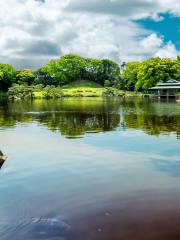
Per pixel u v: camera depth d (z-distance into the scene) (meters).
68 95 138.12
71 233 9.11
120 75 189.38
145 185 13.06
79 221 9.79
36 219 9.95
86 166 16.09
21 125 32.53
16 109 57.41
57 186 13.02
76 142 22.38
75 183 13.40
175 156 18.14
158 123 33.41
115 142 22.30
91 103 79.31
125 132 26.94
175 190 12.45
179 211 10.48
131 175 14.51
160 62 128.12
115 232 9.17
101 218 9.98
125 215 10.20
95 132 27.14
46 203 11.23
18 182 13.60
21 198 11.73
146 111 50.81
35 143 22.16
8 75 163.88
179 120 36.22
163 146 20.80
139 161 17.05
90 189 12.62
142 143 21.84
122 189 12.60
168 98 110.88
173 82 116.56
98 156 18.20
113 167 15.88
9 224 9.64
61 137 24.59
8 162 17.00
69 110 54.41
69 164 16.50
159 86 117.38
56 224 9.61
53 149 20.14
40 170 15.41
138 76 134.88
